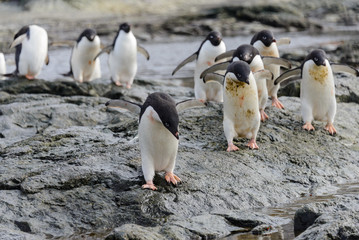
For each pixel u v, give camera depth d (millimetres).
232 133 14625
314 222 10305
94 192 12359
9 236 10383
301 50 37531
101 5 62188
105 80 24422
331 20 58250
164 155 12195
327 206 11016
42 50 24656
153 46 46812
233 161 14031
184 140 15281
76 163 13219
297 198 13031
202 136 15555
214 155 14273
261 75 15219
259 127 16000
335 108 16234
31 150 14586
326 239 9422
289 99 19266
